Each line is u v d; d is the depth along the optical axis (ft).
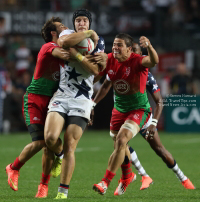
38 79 67.15
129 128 68.18
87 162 115.03
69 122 62.85
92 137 195.31
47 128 61.93
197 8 270.05
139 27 236.22
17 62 235.20
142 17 236.02
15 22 230.68
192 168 104.99
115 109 74.69
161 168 104.88
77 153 136.05
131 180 71.36
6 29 230.48
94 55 62.59
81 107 63.16
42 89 66.85
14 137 192.65
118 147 66.03
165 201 61.41
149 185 81.15
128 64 69.82
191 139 183.62
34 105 67.10
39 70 66.74
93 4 239.30
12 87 222.07
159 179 88.53
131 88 70.64
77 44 61.93
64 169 60.90
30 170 99.55
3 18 229.66
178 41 250.78
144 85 71.20
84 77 64.03
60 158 70.03
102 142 171.63
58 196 61.11
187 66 232.32
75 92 63.62
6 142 168.86
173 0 269.85
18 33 231.71
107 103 246.47
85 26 65.57
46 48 65.57
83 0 241.55
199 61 238.07
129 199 63.21
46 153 66.39
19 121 221.87
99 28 231.09
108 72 71.10
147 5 262.26
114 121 74.69
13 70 235.40
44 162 66.54
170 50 246.88
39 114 66.90
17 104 219.00
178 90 216.54
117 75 70.49
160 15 241.76
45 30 69.67
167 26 248.32
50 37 69.82
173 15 266.36
